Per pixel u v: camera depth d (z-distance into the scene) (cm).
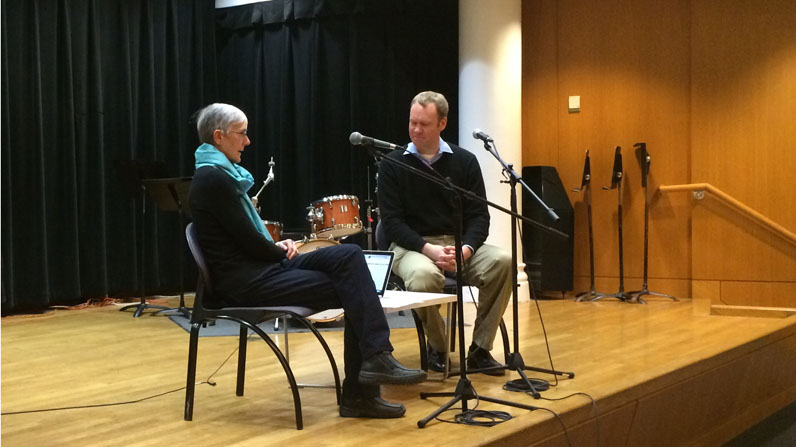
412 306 278
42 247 552
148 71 632
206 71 689
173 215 657
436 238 341
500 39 594
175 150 657
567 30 647
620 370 329
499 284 323
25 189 550
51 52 566
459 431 240
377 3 656
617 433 292
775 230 578
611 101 634
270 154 697
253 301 257
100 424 253
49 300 559
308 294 254
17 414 267
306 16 669
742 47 590
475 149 596
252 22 687
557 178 615
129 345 411
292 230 649
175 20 653
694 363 347
